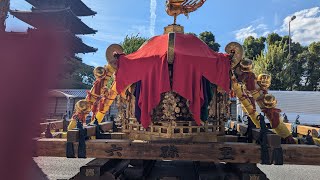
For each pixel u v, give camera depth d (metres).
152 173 3.61
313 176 5.99
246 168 2.49
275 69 28.17
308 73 33.00
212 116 2.87
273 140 2.19
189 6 3.31
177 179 3.32
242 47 2.81
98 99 3.29
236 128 4.73
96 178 2.47
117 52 3.02
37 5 27.97
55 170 5.72
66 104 22.14
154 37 3.05
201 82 2.56
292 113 15.43
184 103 2.71
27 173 1.64
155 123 2.73
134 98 2.96
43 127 2.73
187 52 2.63
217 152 2.28
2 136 1.42
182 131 2.65
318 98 15.73
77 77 28.56
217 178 2.68
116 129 4.47
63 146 2.37
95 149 2.38
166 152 2.33
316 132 3.05
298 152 2.17
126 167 3.14
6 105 1.35
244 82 3.01
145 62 2.64
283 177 5.90
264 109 2.98
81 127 2.48
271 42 36.44
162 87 2.51
